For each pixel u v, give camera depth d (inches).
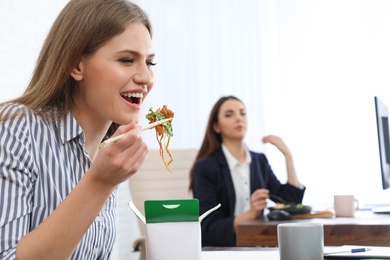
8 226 35.8
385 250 46.7
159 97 169.5
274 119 158.2
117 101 42.5
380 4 148.5
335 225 72.6
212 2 167.9
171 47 170.1
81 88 44.5
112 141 34.4
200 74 168.1
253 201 93.0
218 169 106.7
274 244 75.8
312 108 153.3
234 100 112.7
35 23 125.5
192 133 167.8
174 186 126.6
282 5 159.2
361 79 148.6
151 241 40.9
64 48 42.8
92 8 42.5
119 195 160.2
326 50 152.9
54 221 34.5
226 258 47.3
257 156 116.9
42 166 40.2
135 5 44.5
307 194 150.3
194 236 41.1
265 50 161.5
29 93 43.6
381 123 96.2
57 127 43.3
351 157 147.2
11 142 38.2
